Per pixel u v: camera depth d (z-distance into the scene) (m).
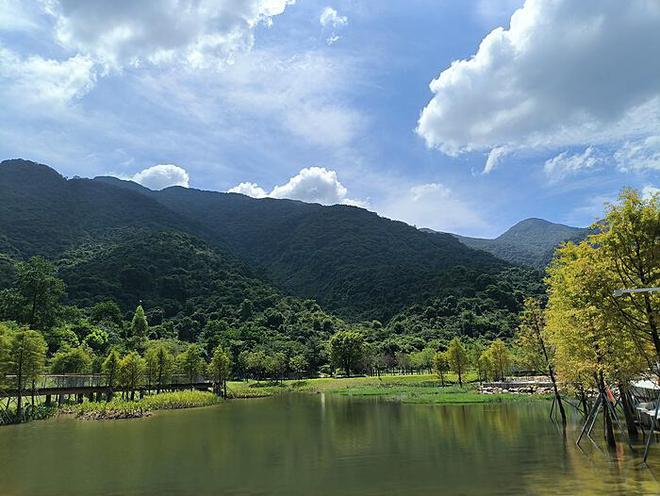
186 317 149.62
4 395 50.34
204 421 47.66
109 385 65.06
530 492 18.70
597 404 30.52
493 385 74.69
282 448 31.28
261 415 52.38
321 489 20.64
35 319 98.38
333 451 29.78
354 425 42.03
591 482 19.69
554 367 36.53
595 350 25.64
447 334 136.75
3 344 49.34
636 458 24.30
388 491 19.92
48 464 26.98
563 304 28.97
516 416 45.38
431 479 21.69
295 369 115.81
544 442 30.34
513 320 141.38
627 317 21.56
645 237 21.34
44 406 55.50
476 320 141.38
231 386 99.06
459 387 80.25
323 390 90.38
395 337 140.12
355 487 20.77
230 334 131.12
